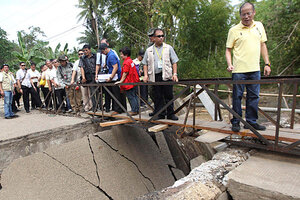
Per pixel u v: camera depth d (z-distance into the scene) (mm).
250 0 11625
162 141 6418
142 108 6223
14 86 6289
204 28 10867
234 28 2611
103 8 11016
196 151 6082
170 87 3520
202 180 1991
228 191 1953
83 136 4586
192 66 11148
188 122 3391
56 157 4016
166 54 3365
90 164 4348
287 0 9133
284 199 1633
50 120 5039
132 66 4055
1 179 3420
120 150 5012
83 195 3936
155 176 5293
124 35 11117
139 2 9758
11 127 4512
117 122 3947
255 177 1929
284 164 2184
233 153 2549
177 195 1699
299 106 9305
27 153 3754
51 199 3594
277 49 9680
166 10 9562
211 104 5465
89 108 5691
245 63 2543
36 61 14953
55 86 5809
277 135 2316
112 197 4215
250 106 2666
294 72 9797
